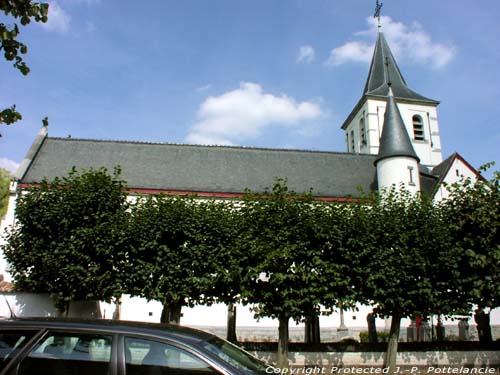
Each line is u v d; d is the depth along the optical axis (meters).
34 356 5.11
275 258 14.14
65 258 15.48
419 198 16.50
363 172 31.78
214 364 5.02
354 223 14.84
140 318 23.91
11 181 25.20
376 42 42.38
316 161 32.50
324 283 14.46
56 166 27.48
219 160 31.03
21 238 16.38
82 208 16.33
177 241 15.59
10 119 7.76
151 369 5.00
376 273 14.39
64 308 16.83
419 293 14.14
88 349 5.14
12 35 7.51
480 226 15.07
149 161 29.70
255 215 15.34
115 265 15.59
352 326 25.33
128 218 16.06
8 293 17.09
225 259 14.90
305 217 15.13
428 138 37.91
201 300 15.57
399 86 39.56
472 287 14.91
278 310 14.20
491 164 16.06
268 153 32.69
